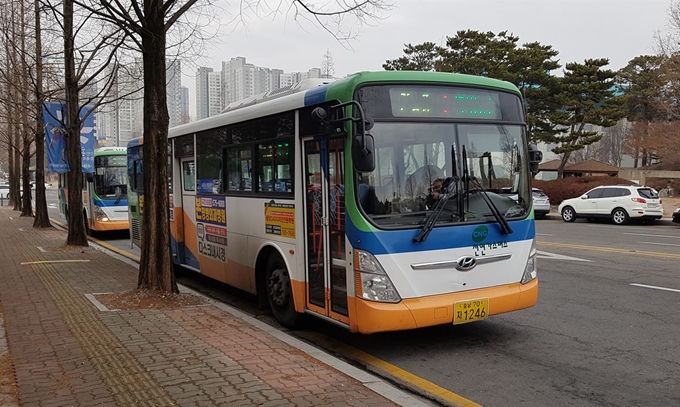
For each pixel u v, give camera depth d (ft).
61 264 39.06
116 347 18.65
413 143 18.71
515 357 19.31
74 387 15.11
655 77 114.52
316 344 21.40
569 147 106.32
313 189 20.66
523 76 106.32
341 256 19.06
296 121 21.30
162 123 26.76
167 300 25.82
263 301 25.31
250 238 25.39
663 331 21.95
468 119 19.74
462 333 22.29
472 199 19.34
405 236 18.03
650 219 75.15
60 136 50.62
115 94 53.88
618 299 27.32
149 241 27.09
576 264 37.68
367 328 17.75
